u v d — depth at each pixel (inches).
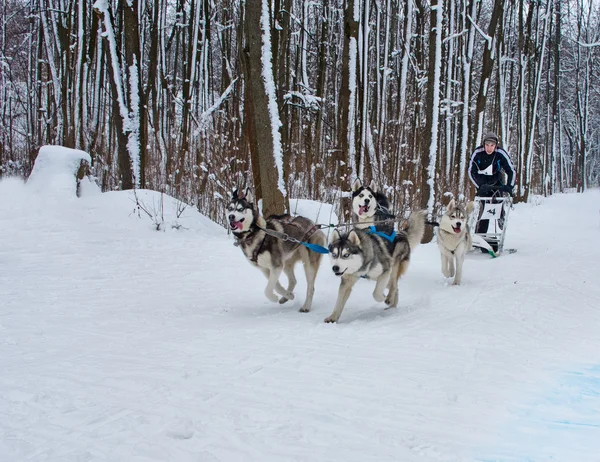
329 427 121.6
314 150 737.6
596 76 1563.7
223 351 183.5
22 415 131.0
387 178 561.9
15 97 1114.7
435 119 491.5
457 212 308.8
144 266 351.3
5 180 562.3
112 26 550.6
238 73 622.2
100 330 213.6
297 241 252.4
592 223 650.8
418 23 838.5
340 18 923.4
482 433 118.3
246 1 390.0
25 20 1051.9
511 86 1135.6
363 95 532.7
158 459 107.9
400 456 108.0
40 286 289.7
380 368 162.6
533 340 193.5
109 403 137.5
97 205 483.2
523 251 433.7
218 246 429.1
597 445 112.2
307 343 192.7
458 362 168.1
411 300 274.5
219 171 535.5
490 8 1194.0
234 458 108.0
